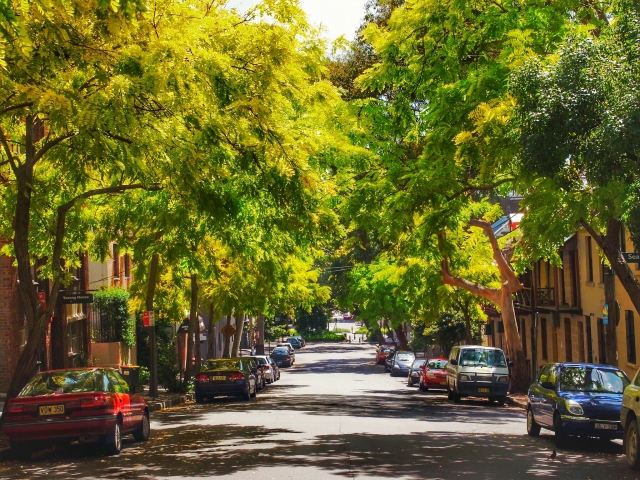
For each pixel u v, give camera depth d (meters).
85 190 18.17
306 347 117.69
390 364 58.53
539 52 16.45
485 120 14.73
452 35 17.94
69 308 33.06
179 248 22.92
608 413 14.80
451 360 30.81
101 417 13.74
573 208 14.17
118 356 36.78
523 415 23.75
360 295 60.28
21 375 15.34
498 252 30.67
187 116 12.44
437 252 26.47
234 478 10.94
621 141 11.88
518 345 31.19
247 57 12.98
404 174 19.52
